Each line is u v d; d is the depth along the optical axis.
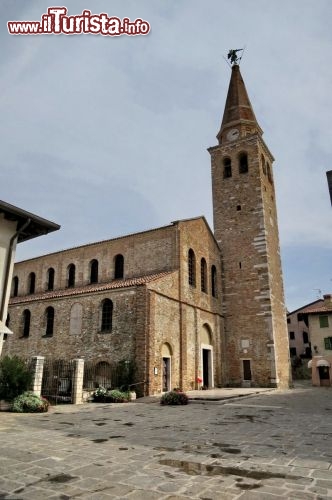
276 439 10.16
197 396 22.41
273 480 6.57
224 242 36.38
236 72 43.97
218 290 34.59
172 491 6.02
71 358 26.70
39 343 29.20
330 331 42.94
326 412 16.27
